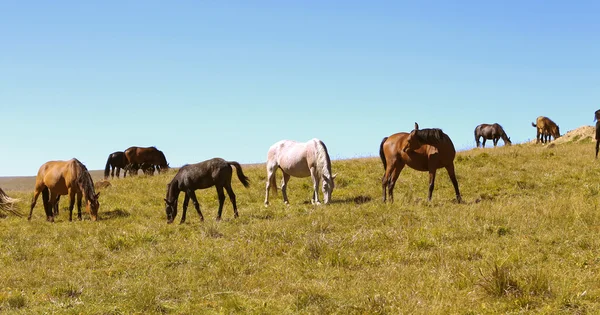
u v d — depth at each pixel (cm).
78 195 1588
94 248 1088
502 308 621
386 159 1506
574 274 719
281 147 1606
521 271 734
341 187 1828
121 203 1761
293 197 1730
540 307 616
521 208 1191
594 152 2222
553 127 3488
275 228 1149
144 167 3080
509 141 3541
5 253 1081
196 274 862
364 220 1177
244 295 738
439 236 999
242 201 1719
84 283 834
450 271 768
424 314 614
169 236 1195
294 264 895
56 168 1560
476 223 1078
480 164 2019
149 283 803
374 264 875
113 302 736
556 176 1745
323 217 1214
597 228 984
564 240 911
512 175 1805
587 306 602
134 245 1112
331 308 653
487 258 825
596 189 1499
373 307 641
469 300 653
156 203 1761
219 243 1080
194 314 672
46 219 1600
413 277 767
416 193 1641
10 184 4869
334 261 886
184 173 1381
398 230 1046
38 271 922
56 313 688
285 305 681
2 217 1659
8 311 703
